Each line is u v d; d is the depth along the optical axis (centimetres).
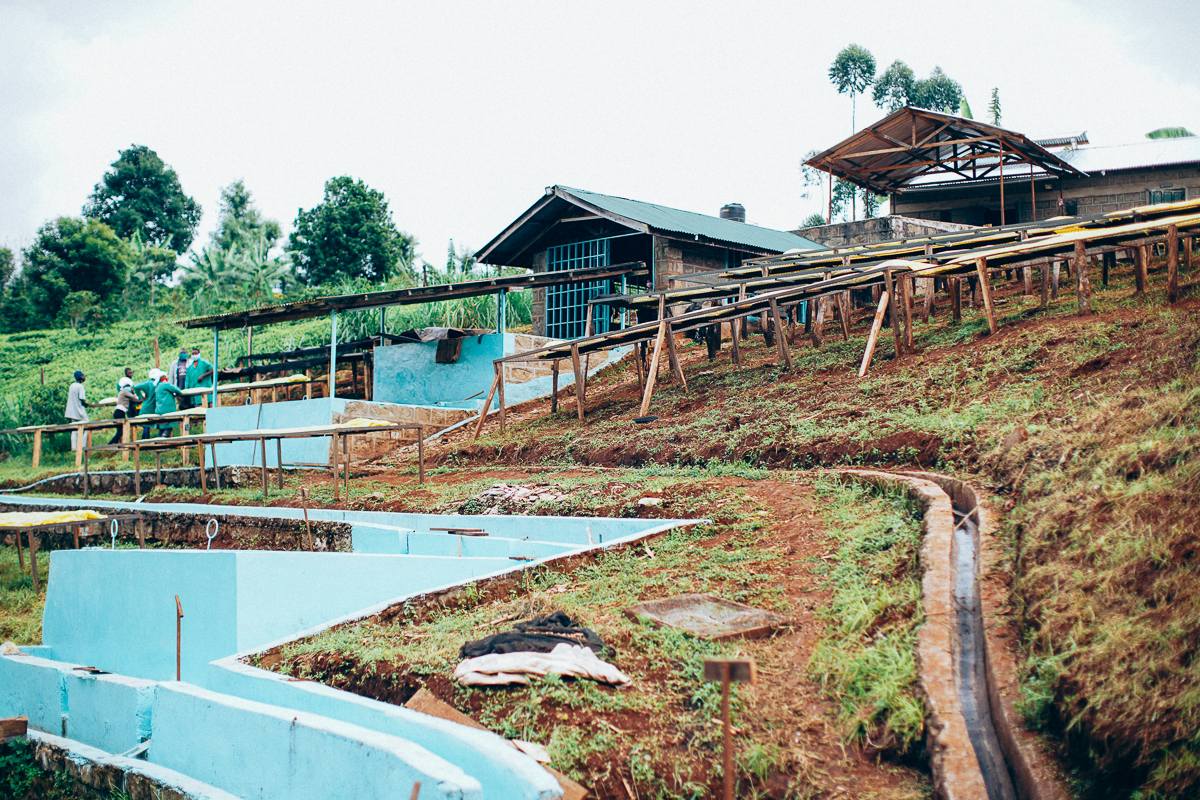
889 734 523
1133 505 587
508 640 618
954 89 4225
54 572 1165
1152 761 422
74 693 852
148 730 751
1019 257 1311
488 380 2023
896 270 1319
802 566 749
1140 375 898
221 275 5000
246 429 2009
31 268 5128
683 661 602
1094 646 499
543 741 521
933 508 767
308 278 4662
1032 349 1121
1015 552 660
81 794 724
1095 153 3006
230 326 2141
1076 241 1208
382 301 1948
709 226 2358
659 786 496
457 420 2012
